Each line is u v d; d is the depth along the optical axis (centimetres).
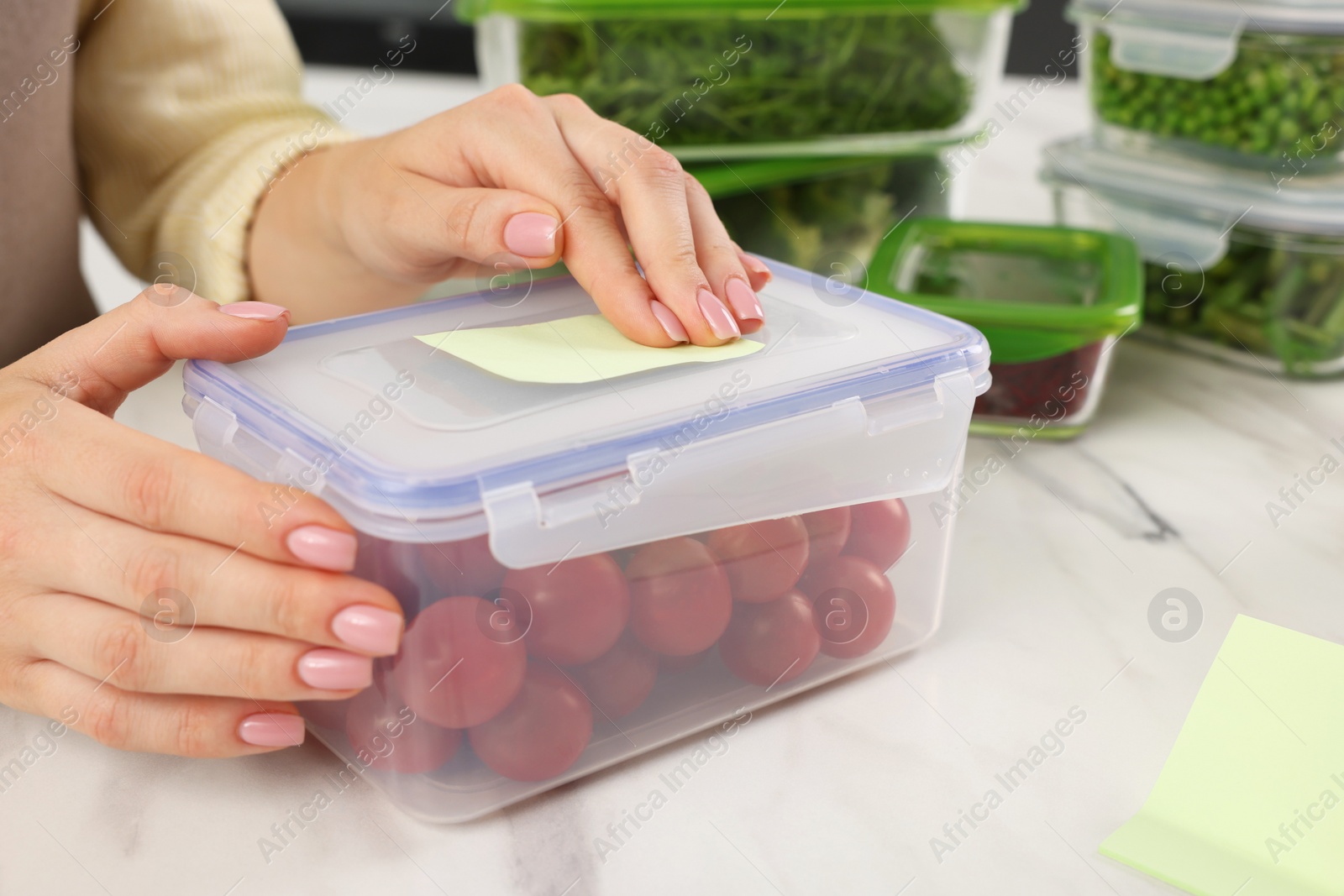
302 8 201
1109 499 81
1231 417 95
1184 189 100
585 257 61
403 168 72
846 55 102
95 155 98
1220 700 56
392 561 45
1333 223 93
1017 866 48
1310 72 93
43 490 50
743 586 54
